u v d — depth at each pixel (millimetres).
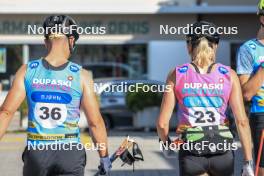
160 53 56656
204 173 12227
